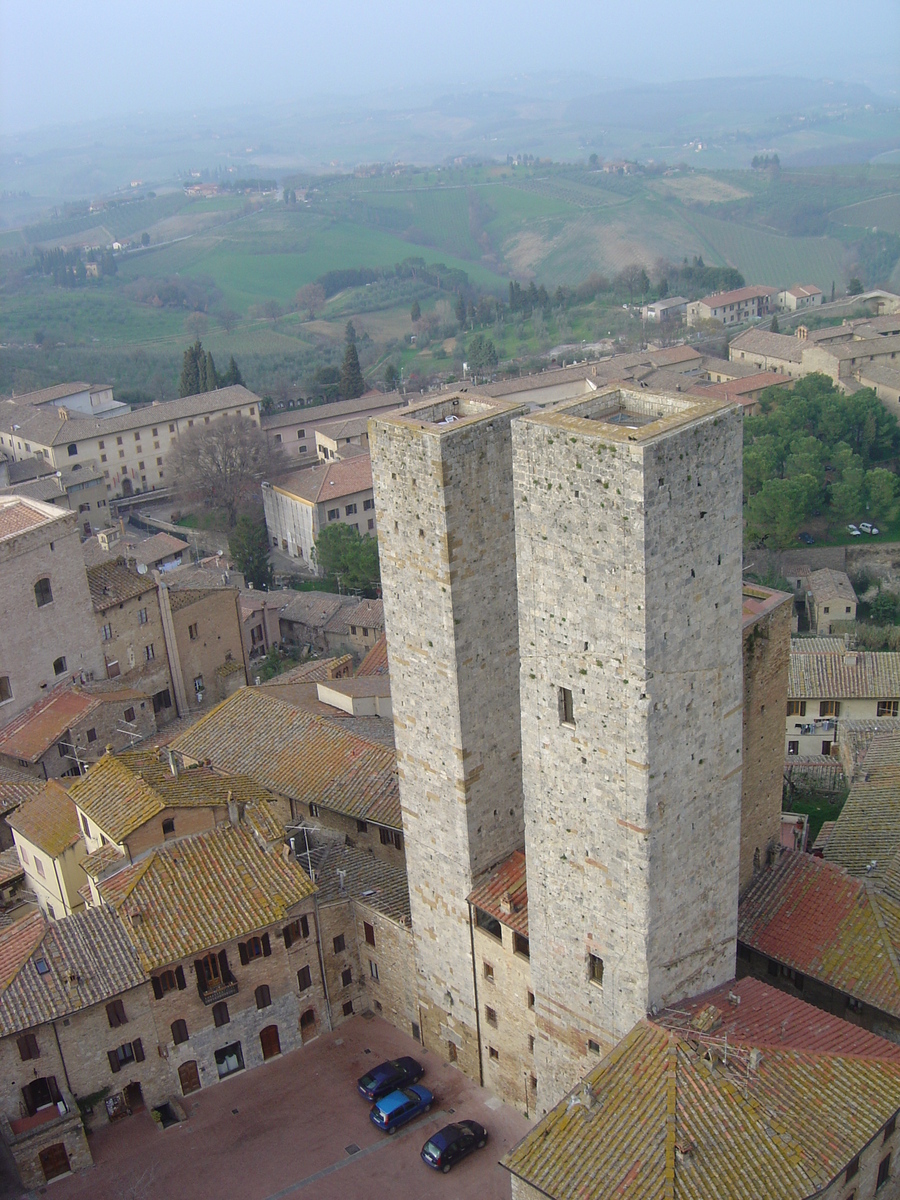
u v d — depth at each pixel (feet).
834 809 285.23
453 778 183.01
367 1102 201.36
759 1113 144.97
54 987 187.83
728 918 170.40
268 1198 182.70
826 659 334.24
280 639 450.71
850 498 492.13
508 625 181.16
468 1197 180.55
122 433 643.86
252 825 216.33
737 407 143.95
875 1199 156.76
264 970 207.51
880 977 177.78
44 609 309.42
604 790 153.89
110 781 219.82
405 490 169.99
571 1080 178.60
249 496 593.83
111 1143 195.00
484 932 189.16
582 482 139.95
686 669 148.15
